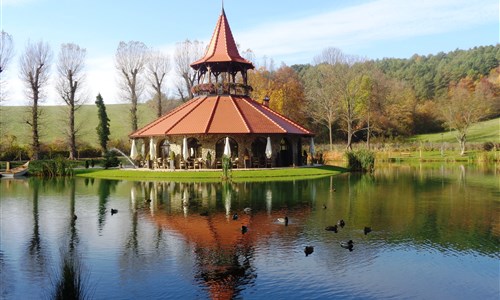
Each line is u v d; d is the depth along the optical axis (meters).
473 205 22.91
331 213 20.39
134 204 23.55
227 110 46.00
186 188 30.53
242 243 14.91
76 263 12.89
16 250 14.54
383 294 10.53
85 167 52.56
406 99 113.12
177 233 16.45
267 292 10.64
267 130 43.25
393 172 46.59
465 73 134.62
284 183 33.59
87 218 19.77
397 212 20.70
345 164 54.75
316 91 89.69
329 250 14.05
